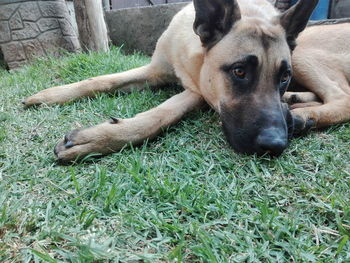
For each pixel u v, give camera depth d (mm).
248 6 470
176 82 566
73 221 258
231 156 372
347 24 562
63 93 497
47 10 934
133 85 554
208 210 278
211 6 411
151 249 239
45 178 318
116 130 368
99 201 285
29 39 915
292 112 424
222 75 398
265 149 350
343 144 411
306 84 513
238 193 303
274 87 386
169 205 283
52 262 211
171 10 946
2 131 413
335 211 282
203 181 327
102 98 518
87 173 327
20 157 361
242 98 380
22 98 547
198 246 232
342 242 239
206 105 485
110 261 221
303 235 261
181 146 391
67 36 961
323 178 337
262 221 268
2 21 881
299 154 381
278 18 431
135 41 1046
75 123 444
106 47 911
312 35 535
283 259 237
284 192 312
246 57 377
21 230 245
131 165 339
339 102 464
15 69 879
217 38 418
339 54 519
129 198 292
